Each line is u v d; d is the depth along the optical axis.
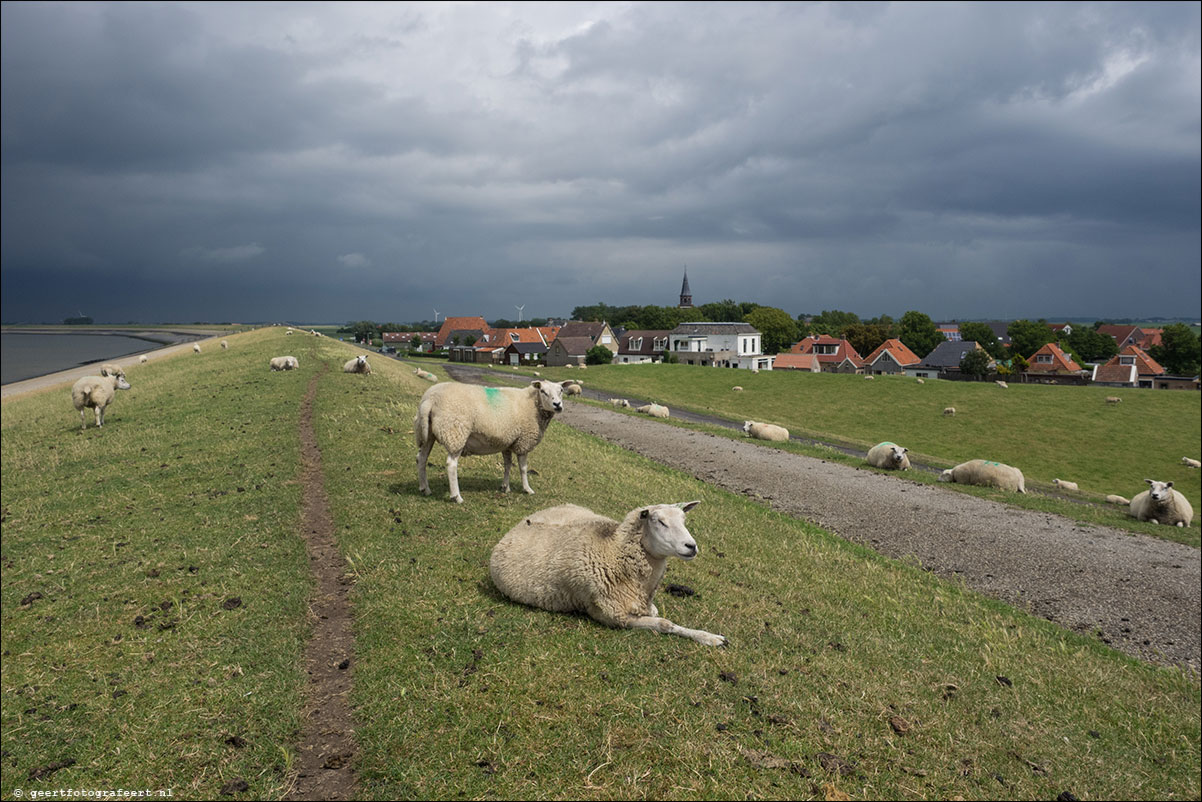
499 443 12.27
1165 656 10.61
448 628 7.12
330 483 13.12
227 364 38.59
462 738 5.39
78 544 10.75
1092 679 8.87
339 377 30.72
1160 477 36.78
